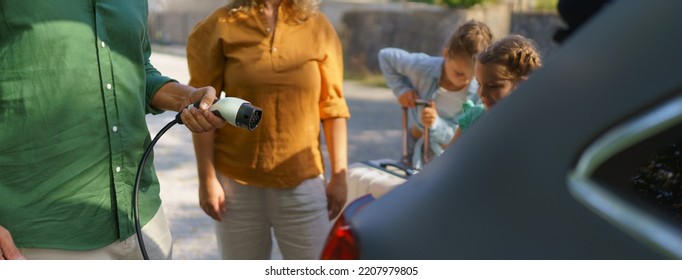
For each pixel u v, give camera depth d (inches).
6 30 76.2
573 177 42.6
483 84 91.0
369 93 388.2
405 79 128.3
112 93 81.2
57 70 77.3
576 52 45.1
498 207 45.3
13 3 75.4
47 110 77.7
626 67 42.0
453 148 50.6
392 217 51.1
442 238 47.2
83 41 78.4
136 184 82.7
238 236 115.3
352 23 463.5
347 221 54.2
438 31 462.3
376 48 461.7
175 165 229.1
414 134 128.0
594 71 43.4
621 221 40.9
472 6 462.6
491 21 466.0
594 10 69.7
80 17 78.3
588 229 41.6
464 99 121.2
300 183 111.7
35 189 79.4
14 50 76.3
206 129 85.2
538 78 46.4
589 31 45.3
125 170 84.0
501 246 44.3
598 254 41.0
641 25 42.7
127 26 81.4
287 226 113.8
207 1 589.3
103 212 83.1
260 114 84.4
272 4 107.3
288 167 110.3
